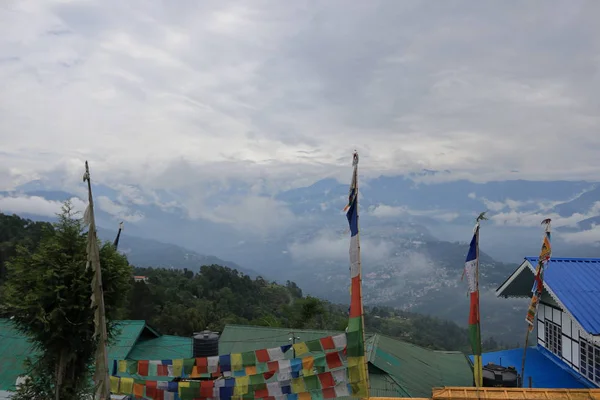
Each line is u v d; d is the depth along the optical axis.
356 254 12.30
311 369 12.66
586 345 19.97
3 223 54.94
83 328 13.44
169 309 51.69
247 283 90.56
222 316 61.06
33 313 13.41
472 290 14.36
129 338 26.72
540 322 24.77
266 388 12.86
